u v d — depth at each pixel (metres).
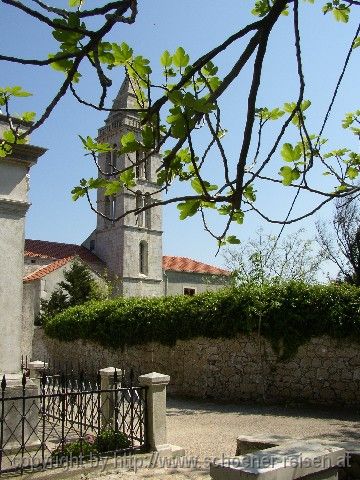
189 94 1.64
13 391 6.18
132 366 16.48
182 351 14.85
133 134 2.02
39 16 1.68
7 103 2.34
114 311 17.66
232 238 2.47
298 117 2.29
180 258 44.97
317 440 4.07
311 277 18.91
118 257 38.72
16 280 6.68
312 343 12.30
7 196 6.67
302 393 12.29
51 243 39.62
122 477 5.82
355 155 3.34
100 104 1.92
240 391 13.32
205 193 1.94
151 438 6.77
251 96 1.85
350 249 24.48
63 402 6.63
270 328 12.81
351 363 11.68
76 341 19.48
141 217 40.19
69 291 29.30
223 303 13.98
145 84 2.01
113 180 2.23
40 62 1.73
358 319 11.59
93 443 6.82
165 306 15.70
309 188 2.13
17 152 6.62
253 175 1.97
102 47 1.85
